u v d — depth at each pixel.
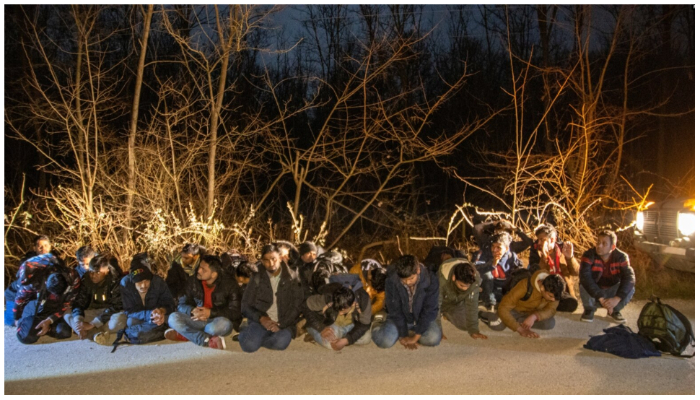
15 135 15.26
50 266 6.56
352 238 14.29
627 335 5.79
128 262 9.50
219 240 9.95
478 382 5.02
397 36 14.14
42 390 4.91
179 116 12.69
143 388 4.93
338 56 17.56
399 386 4.94
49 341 6.38
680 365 5.44
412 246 13.12
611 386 4.91
